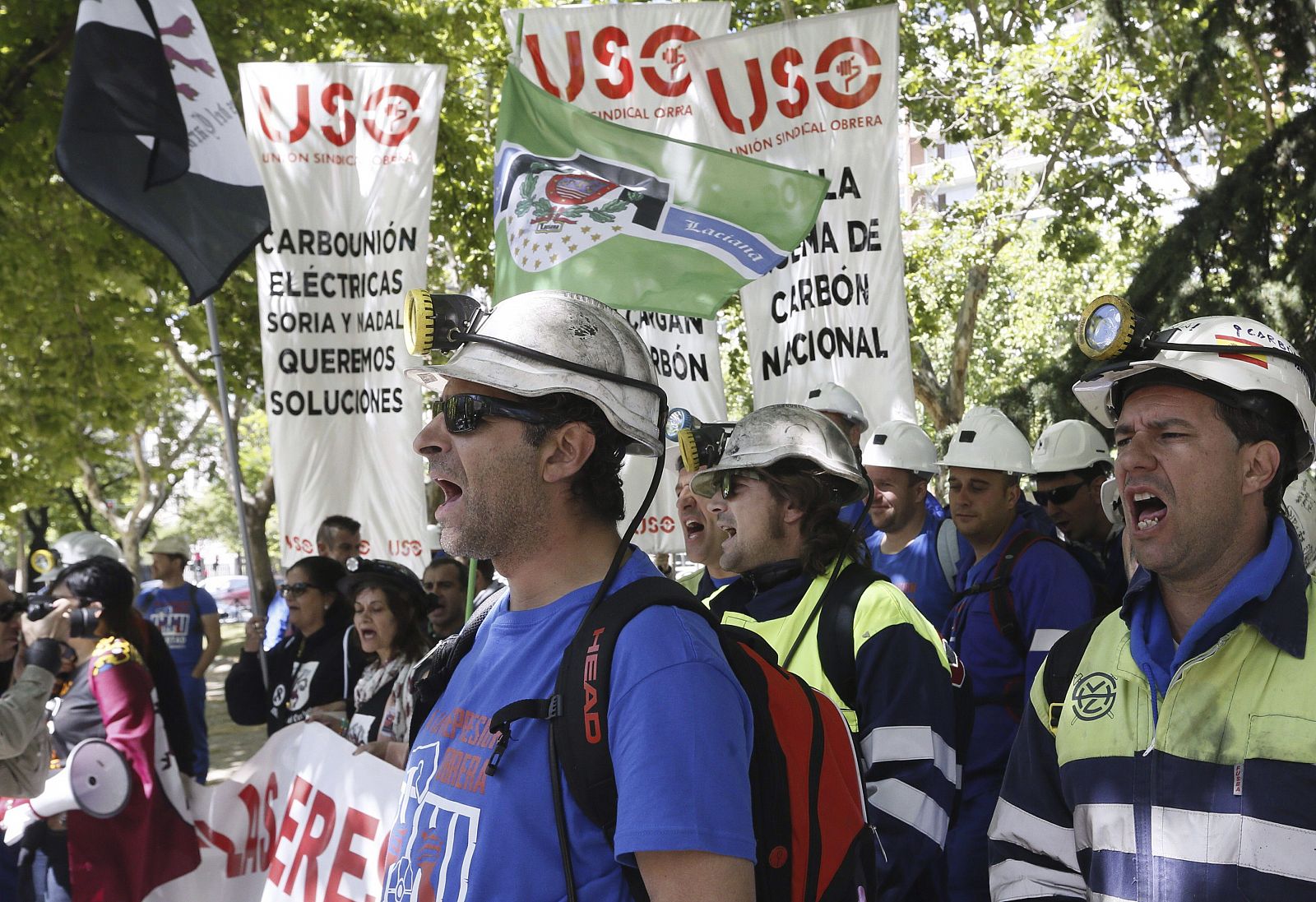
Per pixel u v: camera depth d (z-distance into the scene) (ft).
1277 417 6.34
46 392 42.14
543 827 5.09
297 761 15.61
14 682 15.21
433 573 18.83
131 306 42.80
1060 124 61.41
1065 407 36.68
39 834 14.80
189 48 22.86
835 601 10.03
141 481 89.25
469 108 52.85
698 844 4.70
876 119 21.20
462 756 5.46
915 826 9.34
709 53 21.71
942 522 16.30
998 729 13.05
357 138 25.23
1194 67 35.70
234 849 15.84
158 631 16.15
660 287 13.78
